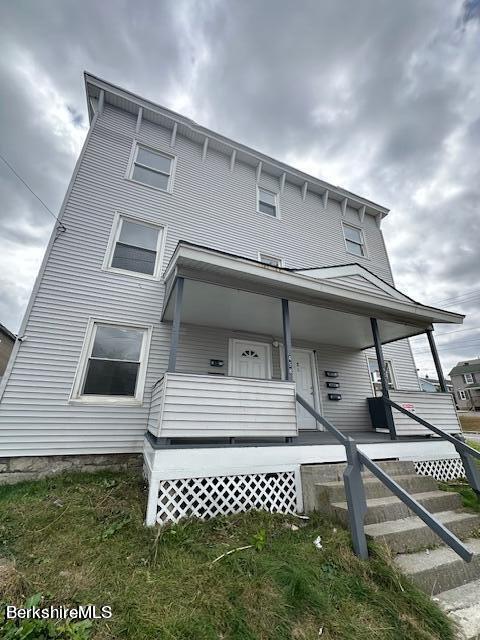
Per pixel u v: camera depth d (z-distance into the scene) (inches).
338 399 285.7
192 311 216.5
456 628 70.2
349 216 399.2
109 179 256.7
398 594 79.6
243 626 67.9
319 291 190.1
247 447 140.8
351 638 66.0
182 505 126.4
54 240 218.2
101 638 63.4
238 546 102.9
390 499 129.2
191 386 138.1
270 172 355.3
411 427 206.4
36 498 139.9
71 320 206.2
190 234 274.4
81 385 196.9
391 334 273.9
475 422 853.8
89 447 185.9
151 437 160.7
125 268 238.4
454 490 161.6
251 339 264.4
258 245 308.3
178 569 88.5
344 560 92.5
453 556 98.8
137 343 222.7
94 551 96.9
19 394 179.2
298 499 141.7
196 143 320.2
